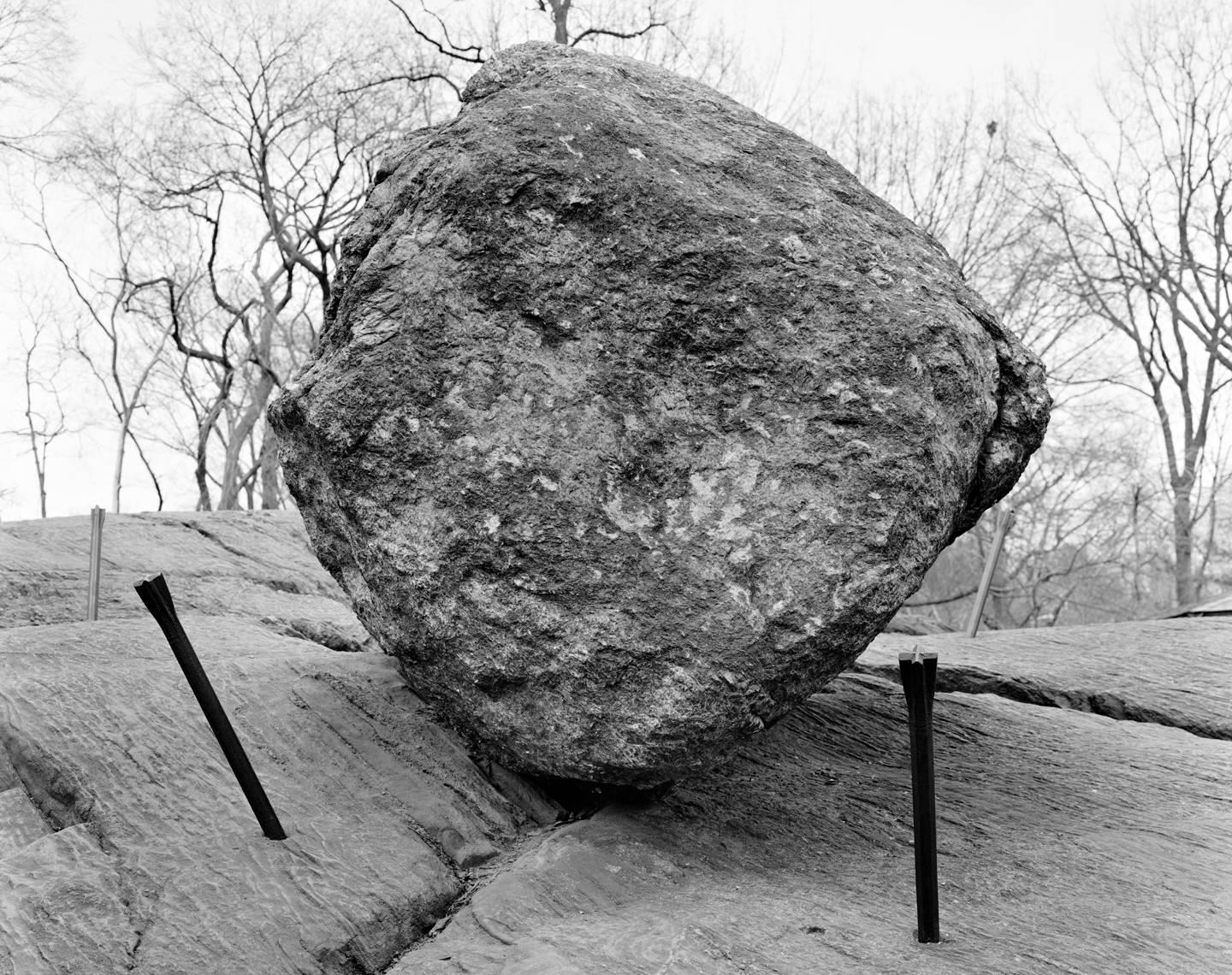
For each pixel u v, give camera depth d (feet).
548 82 14.23
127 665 15.19
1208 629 22.93
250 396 81.61
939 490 11.73
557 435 11.95
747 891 11.07
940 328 12.15
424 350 12.40
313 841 11.68
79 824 11.88
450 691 12.55
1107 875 11.78
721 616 11.23
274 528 28.63
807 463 11.57
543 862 11.51
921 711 10.22
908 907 10.88
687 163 13.33
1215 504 78.69
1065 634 23.08
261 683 14.42
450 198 12.87
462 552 11.85
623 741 11.32
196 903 10.71
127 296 70.08
